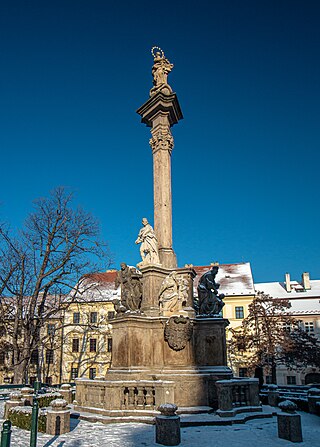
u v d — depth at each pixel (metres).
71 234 28.59
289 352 38.97
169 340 14.34
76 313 49.47
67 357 48.34
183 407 13.25
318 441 9.74
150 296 15.29
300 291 53.09
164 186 17.64
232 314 47.09
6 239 28.05
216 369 14.23
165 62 19.84
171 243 17.17
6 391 23.50
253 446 9.06
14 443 9.29
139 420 11.87
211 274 16.28
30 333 27.80
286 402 10.20
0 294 27.61
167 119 18.83
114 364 14.26
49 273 28.08
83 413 13.05
